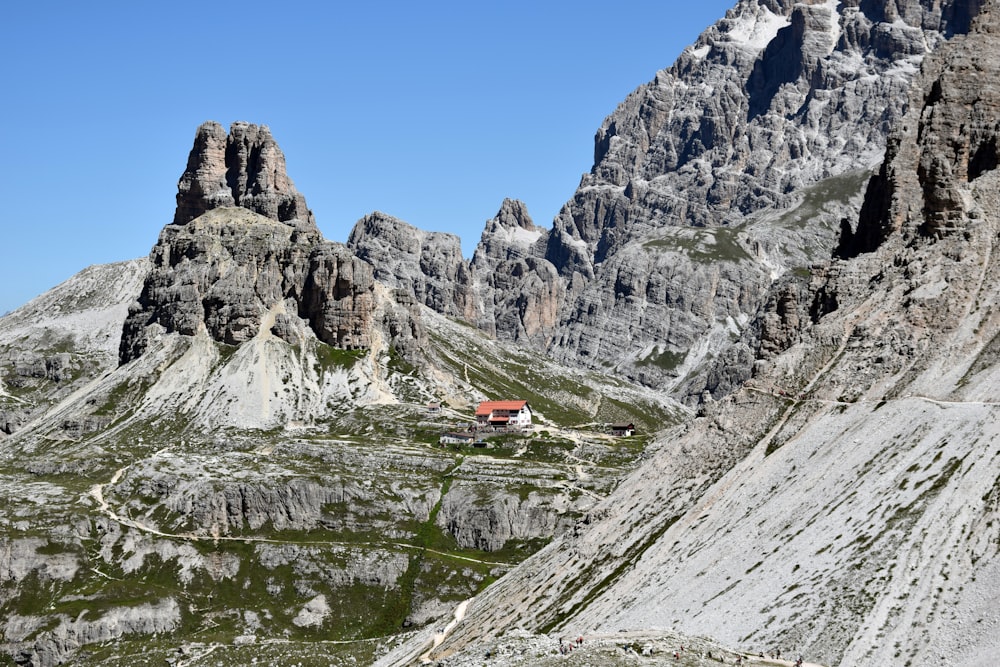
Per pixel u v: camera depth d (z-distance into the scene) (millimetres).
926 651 135750
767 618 154500
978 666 128500
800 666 140125
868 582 149500
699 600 170375
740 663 140125
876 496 165625
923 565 147250
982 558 143625
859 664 138875
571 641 155375
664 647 142750
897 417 179625
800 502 177375
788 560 165250
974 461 159250
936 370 184625
